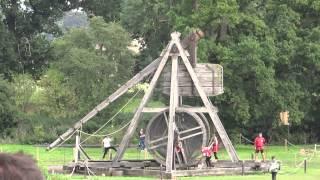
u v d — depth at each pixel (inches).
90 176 1692.9
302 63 3491.6
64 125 3629.4
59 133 3577.8
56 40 4384.8
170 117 1785.2
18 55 4284.0
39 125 3639.3
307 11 3639.3
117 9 4766.2
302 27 3663.9
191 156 1854.1
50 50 4345.5
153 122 1873.8
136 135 3166.8
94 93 3543.3
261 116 3479.3
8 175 152.5
